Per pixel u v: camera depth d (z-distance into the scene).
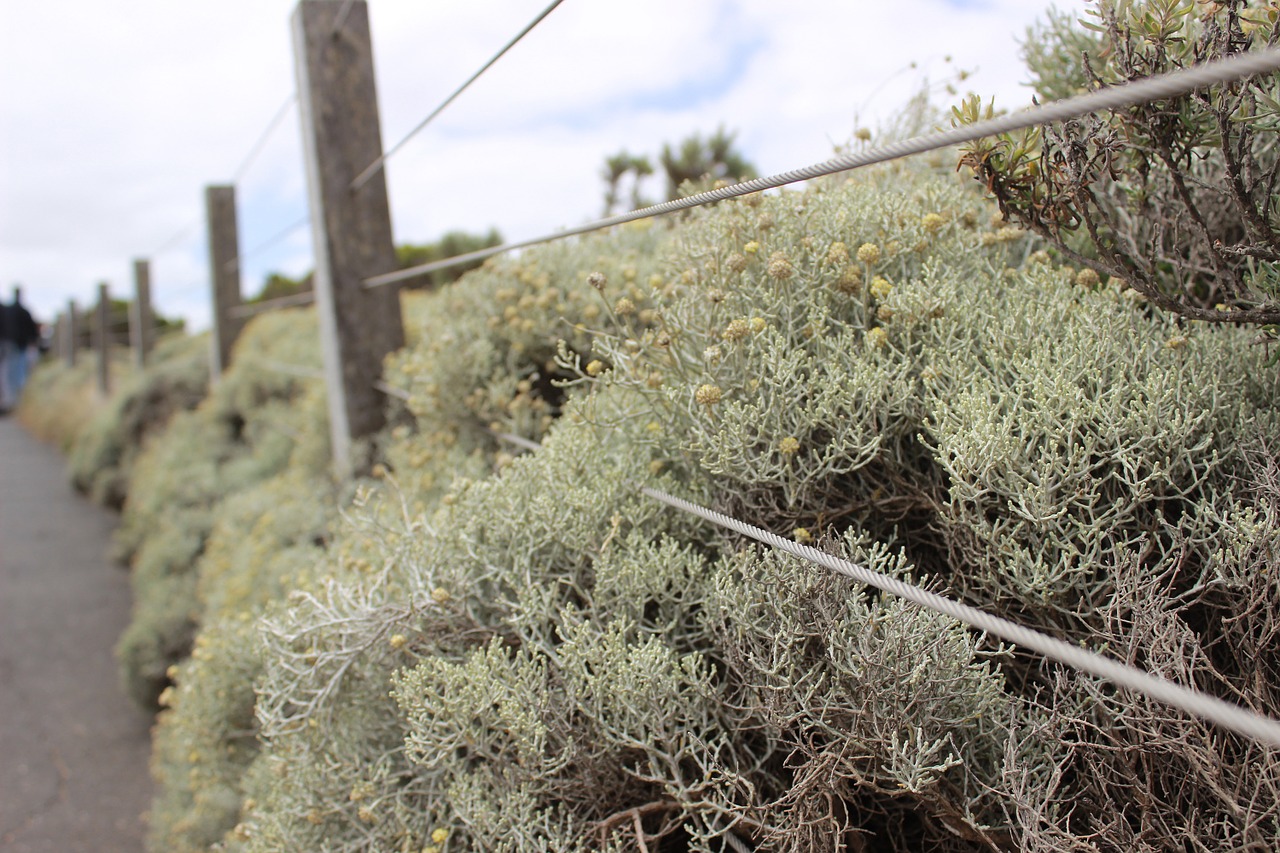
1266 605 0.99
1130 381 1.19
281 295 12.27
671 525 1.54
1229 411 1.19
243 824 1.71
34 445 13.27
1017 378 1.20
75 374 15.05
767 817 1.21
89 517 7.86
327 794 1.53
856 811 1.26
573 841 1.29
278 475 4.38
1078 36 1.70
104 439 8.59
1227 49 1.07
